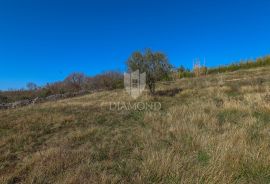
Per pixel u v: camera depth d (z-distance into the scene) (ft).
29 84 84.74
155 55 49.65
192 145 20.08
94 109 38.96
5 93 76.74
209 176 14.76
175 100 43.80
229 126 24.49
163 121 28.50
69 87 85.46
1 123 31.07
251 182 14.98
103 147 21.75
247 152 17.16
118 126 29.43
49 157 19.31
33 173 16.94
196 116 28.12
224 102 34.68
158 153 18.28
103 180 15.40
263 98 35.19
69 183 15.34
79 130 26.78
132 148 21.50
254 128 23.72
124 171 17.04
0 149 22.59
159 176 15.62
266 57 96.89
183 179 14.97
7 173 17.85
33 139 25.32
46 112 37.09
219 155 16.98
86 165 17.83
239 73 75.61
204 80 66.90
